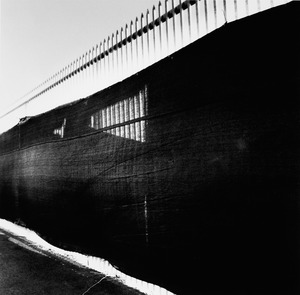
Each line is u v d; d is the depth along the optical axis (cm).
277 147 177
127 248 287
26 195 533
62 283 316
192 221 223
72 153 391
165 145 248
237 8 219
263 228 182
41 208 472
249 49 191
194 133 224
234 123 198
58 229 421
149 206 262
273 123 179
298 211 168
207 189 213
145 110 272
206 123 215
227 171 201
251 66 190
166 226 245
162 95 254
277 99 178
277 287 176
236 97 198
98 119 340
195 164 222
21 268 374
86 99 366
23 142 557
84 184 361
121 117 303
